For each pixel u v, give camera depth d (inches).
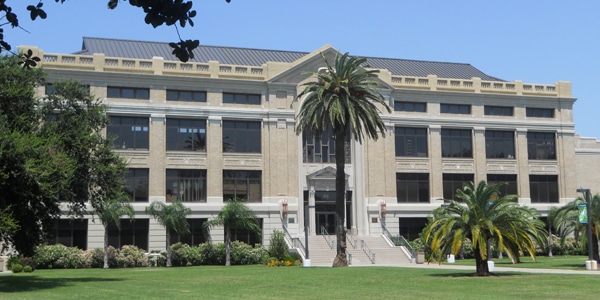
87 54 2640.3
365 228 2657.5
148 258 2313.0
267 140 2608.3
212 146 2536.9
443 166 2812.5
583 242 1830.7
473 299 944.9
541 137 2977.4
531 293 1039.0
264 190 2586.1
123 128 2444.6
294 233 2578.7
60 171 1262.3
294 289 1165.7
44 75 1450.5
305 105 2037.4
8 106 1336.1
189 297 996.6
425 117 2797.7
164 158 2476.6
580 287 1136.8
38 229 1437.0
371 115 1991.9
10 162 1171.3
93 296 1014.4
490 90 2913.4
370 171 2706.7
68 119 1460.4
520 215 1424.7
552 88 3009.4
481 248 1358.3
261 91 2620.6
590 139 3122.5
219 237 2500.0
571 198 2955.2
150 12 324.2
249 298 983.0
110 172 1509.6
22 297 995.9
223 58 2881.4
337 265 2021.4
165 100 2497.5
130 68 2470.5
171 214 2231.8
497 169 2878.9
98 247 2337.6
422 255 2385.6
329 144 2696.9
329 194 2684.5
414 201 2765.7
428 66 3257.9
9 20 320.8
